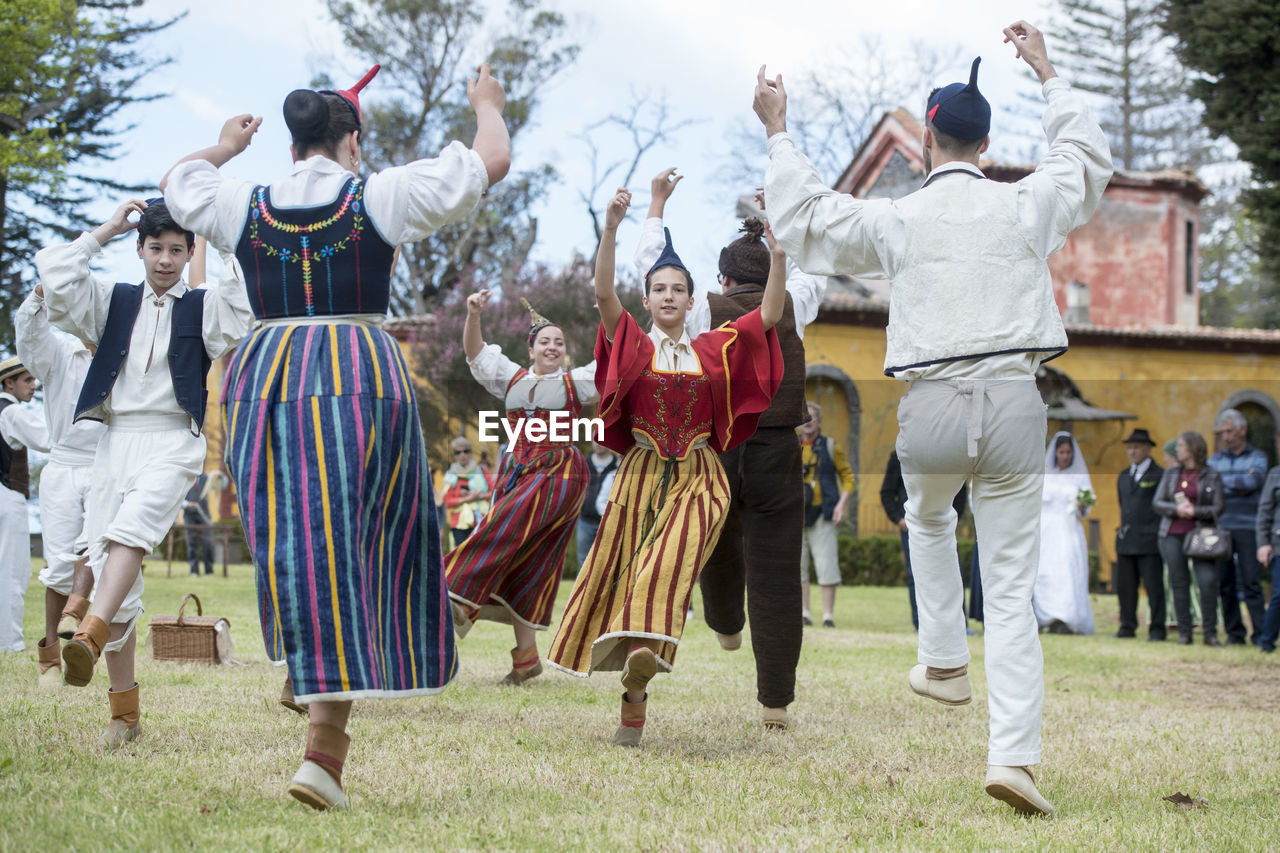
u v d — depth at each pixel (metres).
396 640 3.04
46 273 3.74
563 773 3.62
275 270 3.11
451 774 3.54
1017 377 3.37
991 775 3.30
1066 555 10.36
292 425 3.02
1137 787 3.74
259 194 3.16
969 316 3.36
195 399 3.85
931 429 3.40
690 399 4.09
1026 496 3.39
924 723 4.87
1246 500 9.51
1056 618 10.32
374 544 3.05
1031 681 3.31
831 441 10.27
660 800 3.34
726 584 4.80
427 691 3.04
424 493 3.18
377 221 3.10
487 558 5.25
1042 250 3.39
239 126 3.40
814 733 4.52
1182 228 25.17
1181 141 40.12
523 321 16.89
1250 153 15.27
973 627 10.18
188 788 3.22
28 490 6.84
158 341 3.87
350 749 3.89
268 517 2.98
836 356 18.28
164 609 9.77
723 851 2.82
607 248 4.04
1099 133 3.51
